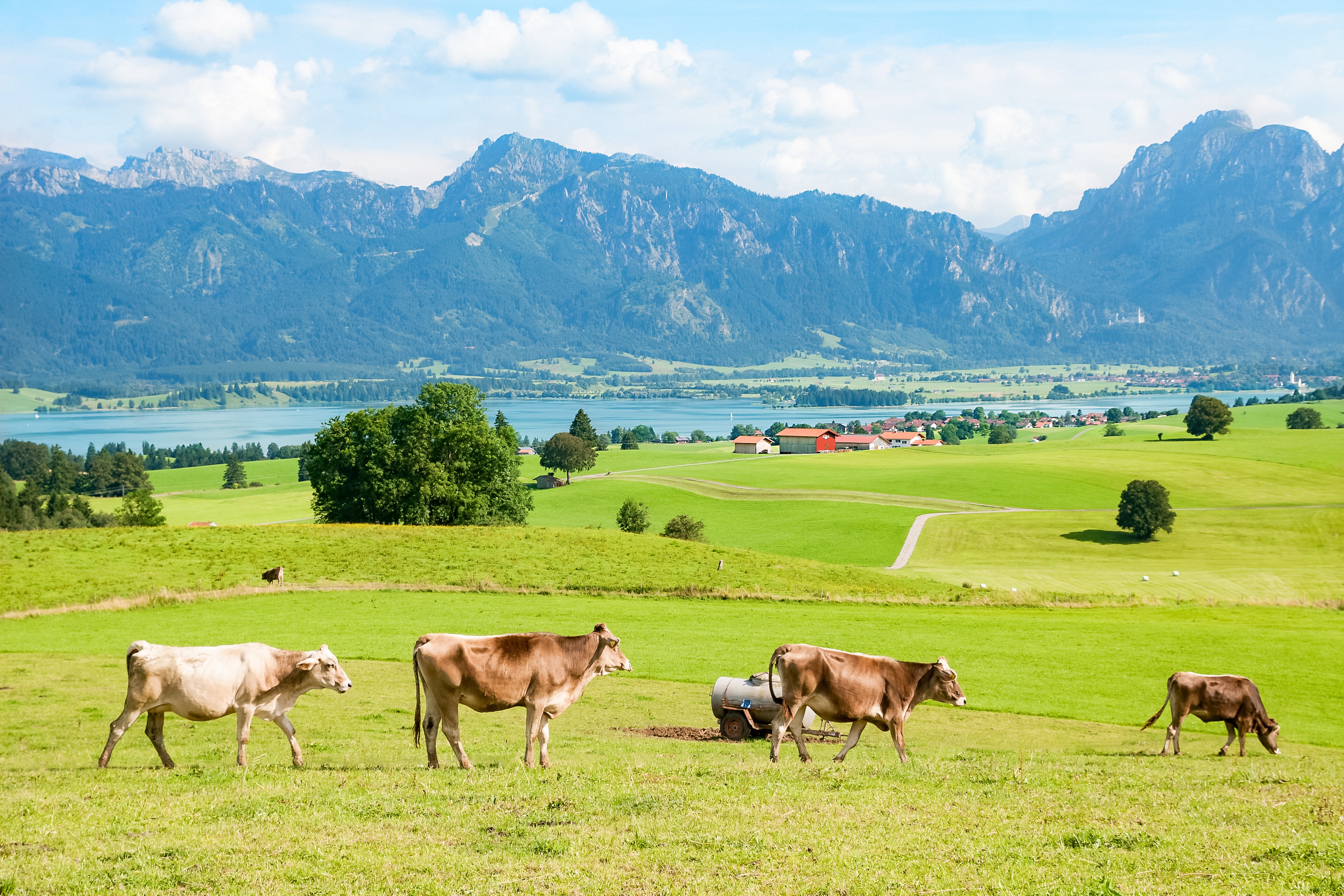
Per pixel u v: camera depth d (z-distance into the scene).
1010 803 15.32
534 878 10.94
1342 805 15.64
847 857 11.82
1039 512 139.38
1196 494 152.50
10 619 52.00
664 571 71.88
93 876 10.86
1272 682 43.19
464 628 51.56
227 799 14.66
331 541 75.56
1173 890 10.70
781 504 149.25
